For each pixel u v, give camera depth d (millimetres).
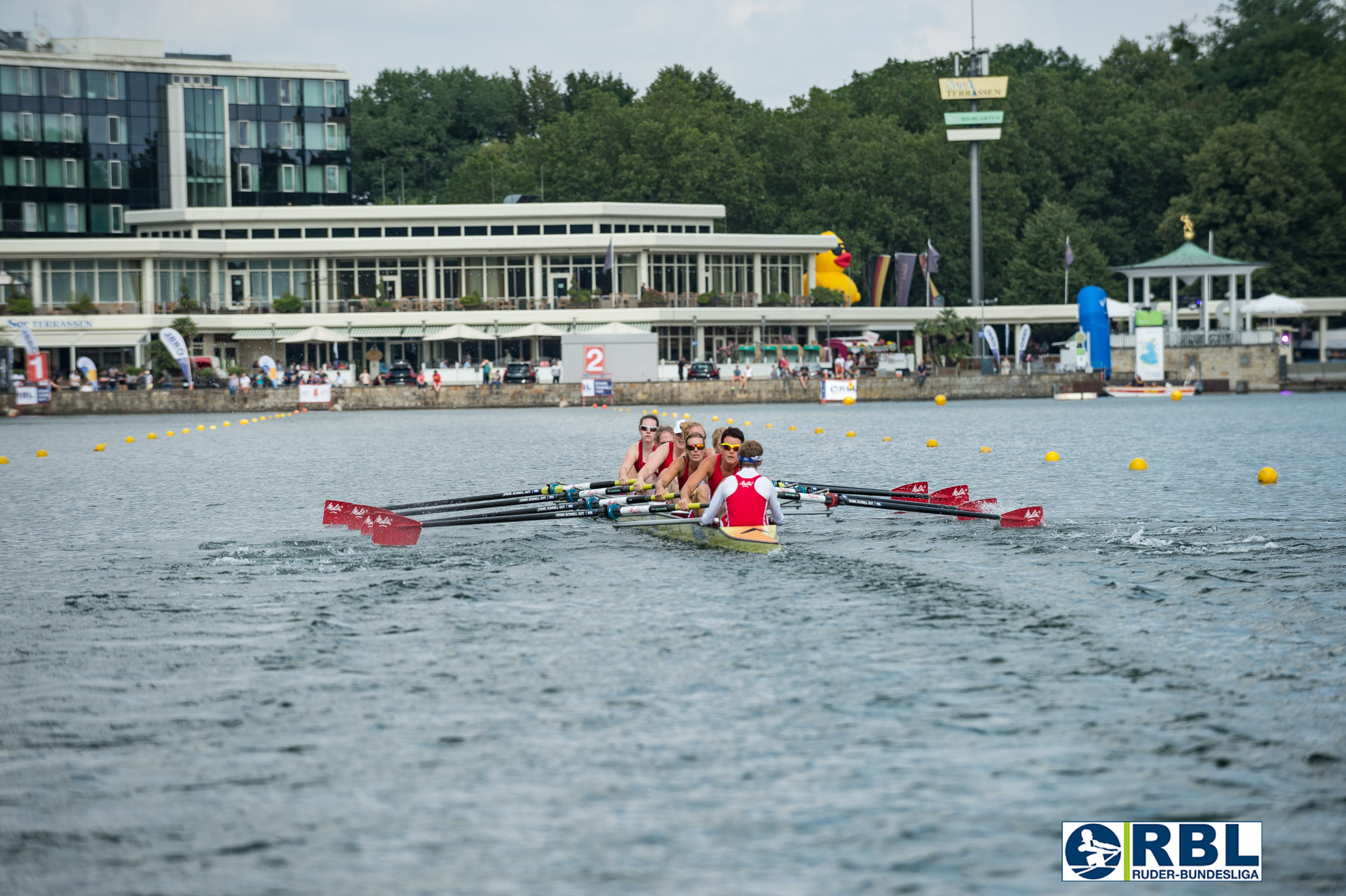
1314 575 58531
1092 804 31234
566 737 36219
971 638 46906
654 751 34969
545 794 32062
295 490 101250
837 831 29766
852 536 71250
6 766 34406
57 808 31562
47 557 68125
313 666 44156
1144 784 32438
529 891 27031
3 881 27766
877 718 37531
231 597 56531
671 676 42125
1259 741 35406
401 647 46625
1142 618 50125
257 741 36219
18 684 42219
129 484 109562
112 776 33625
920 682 41250
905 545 67938
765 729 36656
